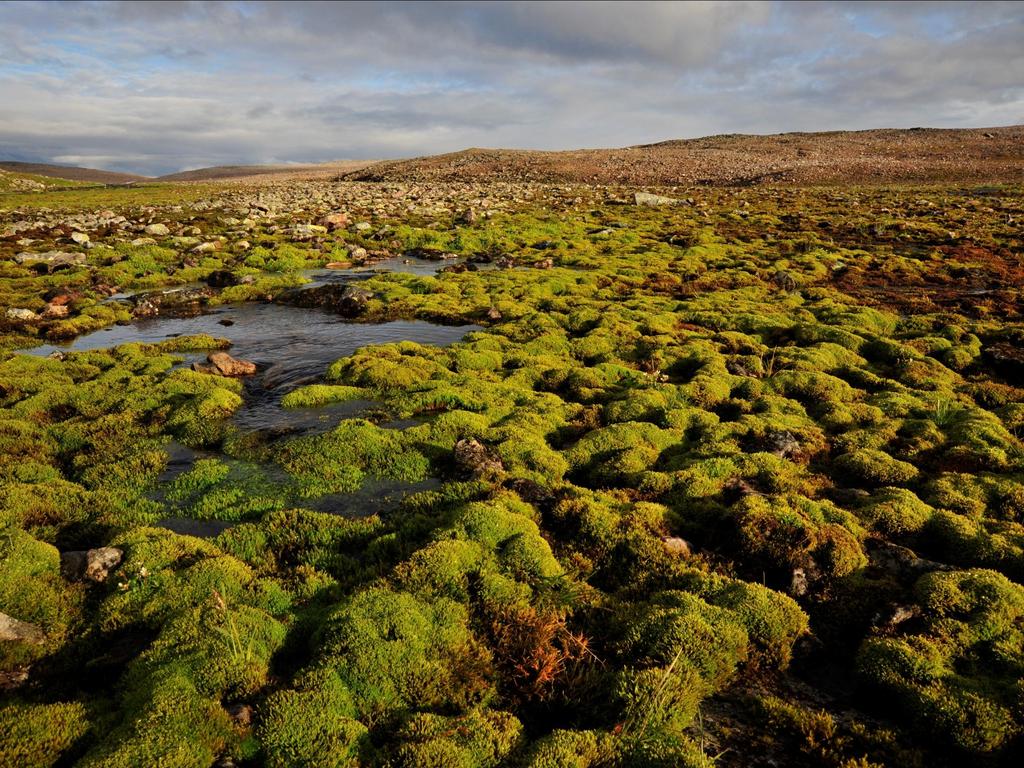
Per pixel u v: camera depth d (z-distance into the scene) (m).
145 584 10.91
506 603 10.59
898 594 10.94
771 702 8.80
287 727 7.95
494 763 7.78
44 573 11.41
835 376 22.30
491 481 14.88
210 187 115.44
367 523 13.29
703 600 10.52
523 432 17.20
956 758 7.96
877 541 12.51
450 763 7.59
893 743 8.15
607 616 10.66
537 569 11.43
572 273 39.34
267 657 9.38
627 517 13.23
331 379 22.09
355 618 9.73
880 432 17.22
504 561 11.59
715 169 107.38
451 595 10.73
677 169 110.44
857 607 10.79
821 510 13.20
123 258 42.62
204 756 7.54
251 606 10.45
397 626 9.67
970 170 92.06
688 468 15.24
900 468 15.17
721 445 16.42
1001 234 47.28
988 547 11.86
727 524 12.98
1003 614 9.95
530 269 41.03
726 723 8.58
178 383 20.94
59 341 27.55
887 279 36.78
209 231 54.25
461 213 66.25
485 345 25.50
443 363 23.55
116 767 7.24
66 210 68.19
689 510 13.85
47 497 14.30
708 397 19.75
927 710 8.38
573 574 11.67
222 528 13.49
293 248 46.47
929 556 12.31
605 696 8.91
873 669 9.15
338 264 44.00
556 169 117.31
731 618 10.05
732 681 9.38
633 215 64.12
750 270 40.00
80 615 10.61
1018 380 21.83
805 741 8.24
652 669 9.05
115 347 25.72
